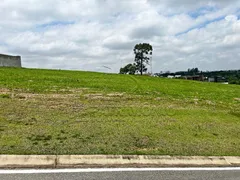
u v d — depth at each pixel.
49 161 4.58
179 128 7.37
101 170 4.44
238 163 5.29
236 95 19.19
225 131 7.54
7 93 10.79
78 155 4.86
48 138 5.68
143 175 4.37
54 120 7.19
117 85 18.14
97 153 5.05
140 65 66.56
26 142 5.32
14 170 4.21
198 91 19.83
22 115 7.47
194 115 9.26
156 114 8.90
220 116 9.51
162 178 4.29
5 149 4.85
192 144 6.09
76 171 4.34
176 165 4.93
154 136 6.44
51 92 12.27
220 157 5.41
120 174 4.34
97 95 12.47
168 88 19.84
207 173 4.66
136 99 12.09
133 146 5.62
